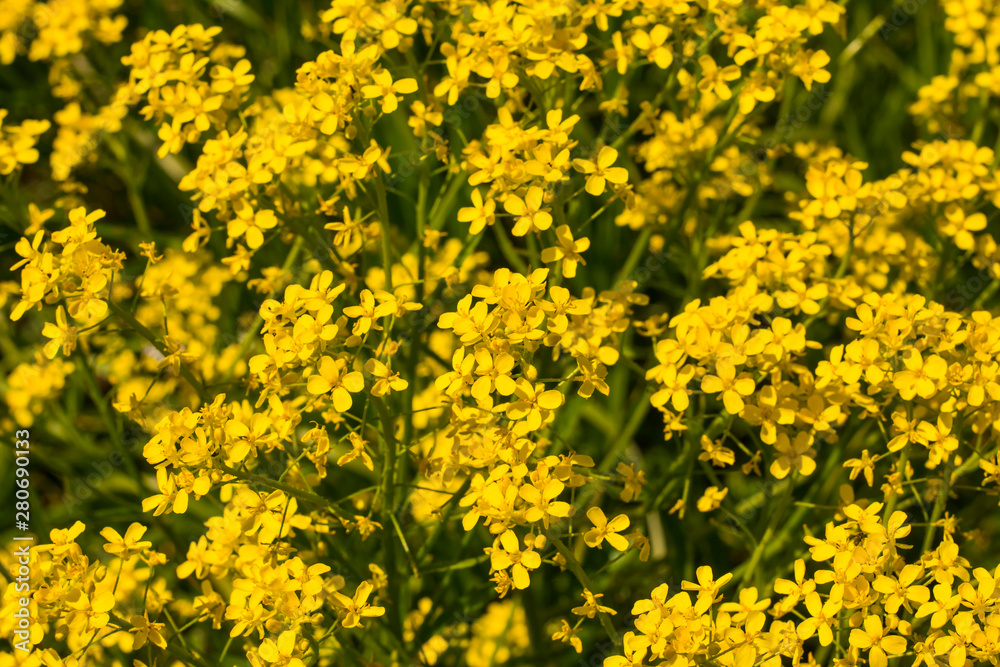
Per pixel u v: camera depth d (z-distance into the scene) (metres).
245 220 0.73
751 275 0.73
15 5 0.82
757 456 0.71
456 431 0.69
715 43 0.80
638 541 0.69
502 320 0.69
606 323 0.72
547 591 0.79
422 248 0.75
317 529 0.71
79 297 0.70
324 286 0.69
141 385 0.79
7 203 0.77
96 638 0.69
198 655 0.73
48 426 0.82
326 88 0.71
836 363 0.70
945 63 0.87
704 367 0.71
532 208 0.70
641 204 0.77
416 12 0.74
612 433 0.81
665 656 0.68
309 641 0.69
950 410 0.70
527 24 0.72
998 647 0.68
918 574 0.68
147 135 0.84
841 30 0.73
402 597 0.74
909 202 0.76
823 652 0.71
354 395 0.74
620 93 0.76
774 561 0.75
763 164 0.79
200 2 0.88
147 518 0.79
